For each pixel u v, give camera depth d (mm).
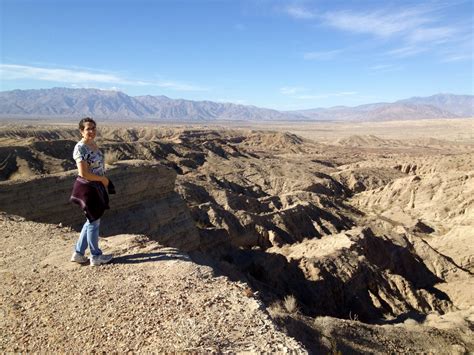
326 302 28359
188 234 29875
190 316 5992
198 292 6801
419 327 18094
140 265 8094
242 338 5473
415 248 40469
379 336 15383
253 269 30344
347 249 33469
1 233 10875
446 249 43031
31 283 7574
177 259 8406
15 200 21094
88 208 7816
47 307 6652
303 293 28750
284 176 87500
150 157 83125
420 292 31453
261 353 5145
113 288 7086
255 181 84562
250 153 112188
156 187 29172
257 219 43188
